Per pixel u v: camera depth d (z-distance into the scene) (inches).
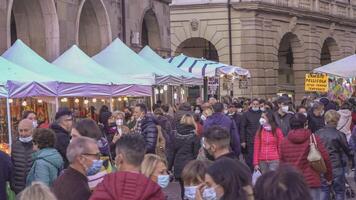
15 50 641.6
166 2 1246.9
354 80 1418.6
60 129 374.6
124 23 1054.4
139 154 232.4
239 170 191.2
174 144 514.0
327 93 1359.5
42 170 311.7
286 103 592.7
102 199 214.2
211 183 192.4
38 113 740.0
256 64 1663.4
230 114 701.9
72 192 249.6
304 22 1859.0
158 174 277.4
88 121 310.2
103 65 802.8
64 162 366.6
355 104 968.3
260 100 730.8
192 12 1700.3
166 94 1162.0
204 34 1695.4
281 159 408.2
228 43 1675.7
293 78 1905.8
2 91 517.0
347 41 2101.4
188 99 1366.9
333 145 455.8
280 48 1921.8
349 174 645.9
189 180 273.1
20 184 352.5
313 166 396.5
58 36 846.5
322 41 1958.7
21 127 355.3
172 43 1717.5
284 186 171.9
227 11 1670.8
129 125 593.0
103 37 990.4
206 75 1032.2
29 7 837.2
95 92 646.5
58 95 581.0
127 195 213.9
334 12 2018.9
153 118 550.9
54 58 842.2
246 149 652.7
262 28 1686.8
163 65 912.9
